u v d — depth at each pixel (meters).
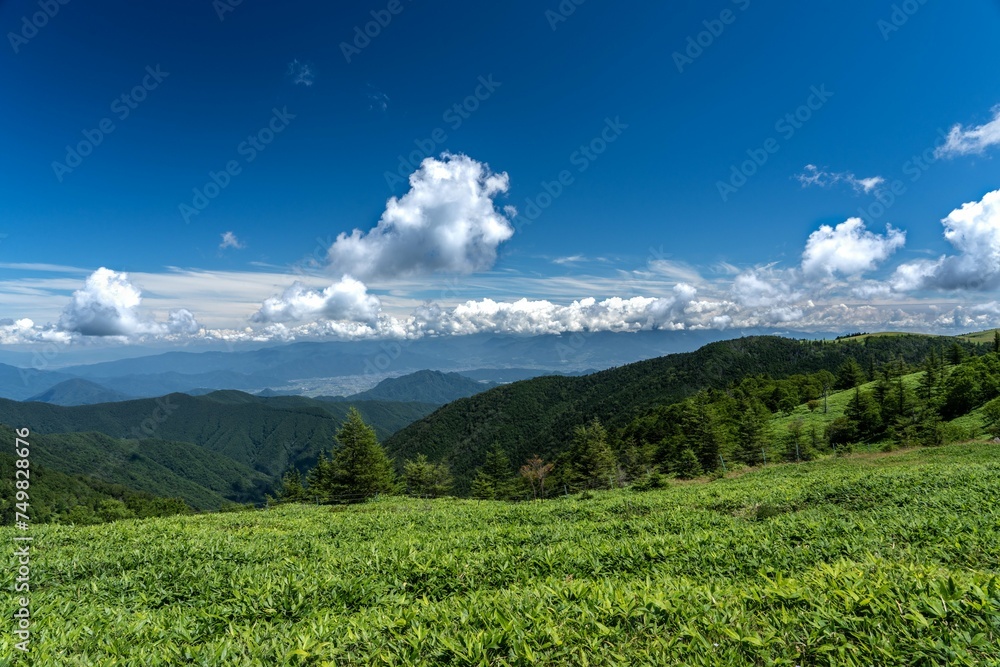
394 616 6.94
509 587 8.70
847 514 13.35
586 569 9.62
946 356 94.06
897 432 53.78
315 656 5.71
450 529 18.69
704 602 6.15
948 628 4.81
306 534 17.08
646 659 5.07
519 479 74.25
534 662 5.17
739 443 64.38
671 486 37.00
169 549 13.20
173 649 6.16
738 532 11.56
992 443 37.72
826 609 5.47
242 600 8.34
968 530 9.46
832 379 107.62
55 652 6.46
